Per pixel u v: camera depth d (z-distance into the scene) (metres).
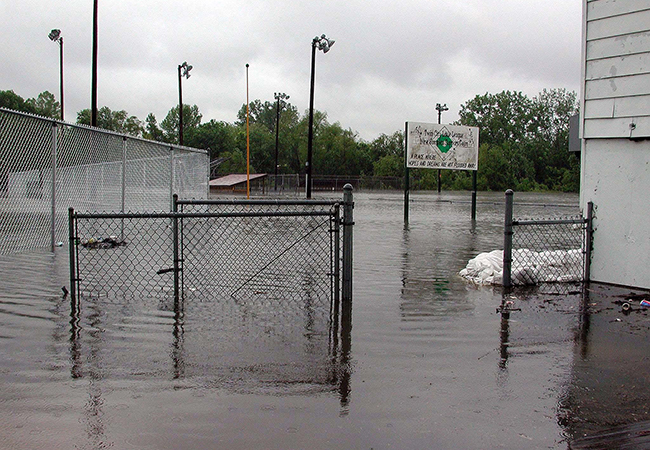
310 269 8.54
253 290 7.05
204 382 4.05
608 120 7.56
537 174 97.12
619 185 7.52
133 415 3.51
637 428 3.44
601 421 3.53
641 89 7.24
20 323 5.47
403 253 10.85
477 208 28.72
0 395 3.79
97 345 4.84
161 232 13.23
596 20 7.68
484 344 5.02
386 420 3.48
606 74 7.58
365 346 4.91
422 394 3.89
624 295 7.00
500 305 6.45
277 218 17.69
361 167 92.44
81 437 3.23
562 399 3.85
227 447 3.13
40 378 4.09
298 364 4.44
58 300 6.42
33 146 10.41
